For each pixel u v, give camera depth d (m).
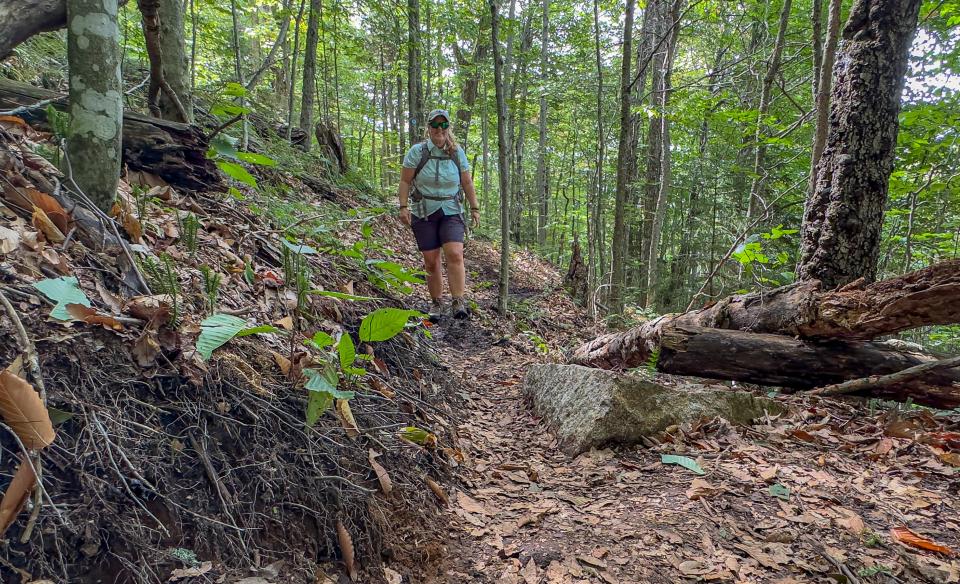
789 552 1.77
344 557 1.63
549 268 11.80
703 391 2.97
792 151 8.89
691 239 10.88
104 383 1.44
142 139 2.99
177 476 1.45
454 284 4.99
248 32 9.60
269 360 2.02
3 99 2.66
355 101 13.95
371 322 1.89
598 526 1.99
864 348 3.19
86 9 1.86
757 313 3.48
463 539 1.98
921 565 1.69
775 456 2.48
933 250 8.02
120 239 1.84
